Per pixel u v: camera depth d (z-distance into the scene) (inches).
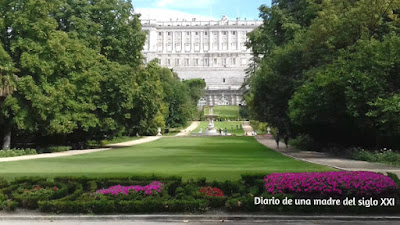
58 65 1427.2
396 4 1262.3
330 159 1109.1
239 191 525.3
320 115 1263.5
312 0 1619.1
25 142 1689.2
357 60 1144.2
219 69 7391.7
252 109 2338.8
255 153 1378.0
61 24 1849.2
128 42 1956.2
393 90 1116.5
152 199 487.2
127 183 557.6
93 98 1640.0
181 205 477.4
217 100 6510.8
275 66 1636.3
